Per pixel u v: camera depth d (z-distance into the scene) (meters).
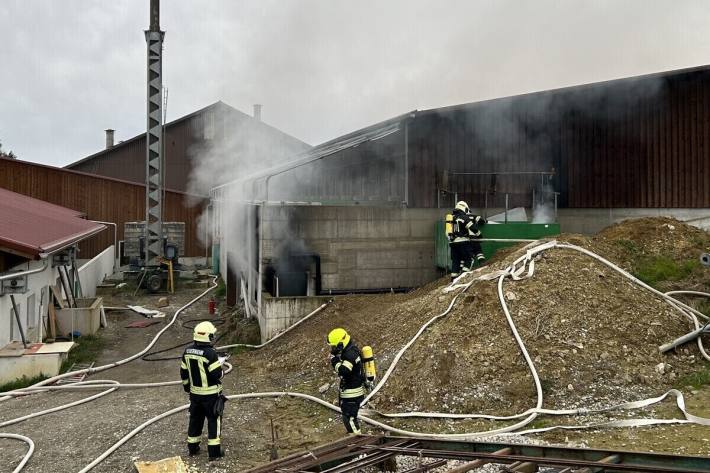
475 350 8.07
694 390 7.45
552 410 7.13
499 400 7.46
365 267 12.97
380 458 5.35
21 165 26.41
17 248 10.52
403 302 11.15
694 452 5.79
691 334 8.23
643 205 13.59
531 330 8.34
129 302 19.81
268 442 7.04
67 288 15.46
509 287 9.12
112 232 27.36
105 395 9.48
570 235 11.12
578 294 8.99
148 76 22.88
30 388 9.80
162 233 23.36
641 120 13.65
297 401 8.51
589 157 13.97
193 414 6.63
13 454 6.91
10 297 11.05
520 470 4.50
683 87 13.34
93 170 36.53
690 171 13.27
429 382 7.82
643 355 8.09
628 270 10.38
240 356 11.43
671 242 11.46
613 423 6.65
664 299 9.41
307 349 10.43
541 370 7.71
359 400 6.62
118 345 13.62
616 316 8.69
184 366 6.65
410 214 13.31
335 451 5.68
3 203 16.58
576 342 8.15
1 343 10.66
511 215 13.75
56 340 13.53
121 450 6.89
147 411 8.38
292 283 12.59
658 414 6.89
